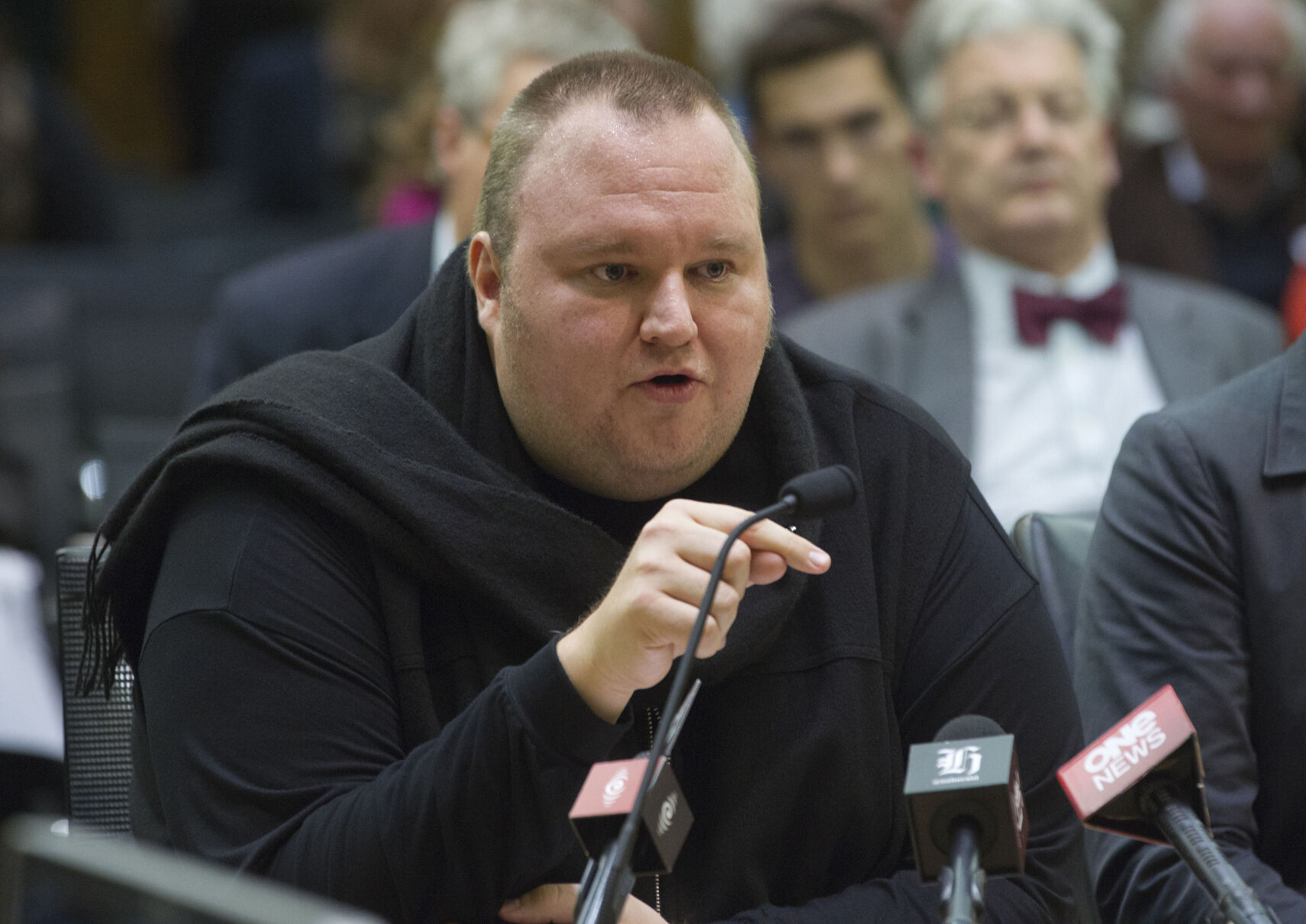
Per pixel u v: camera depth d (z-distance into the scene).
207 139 26.05
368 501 6.19
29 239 19.14
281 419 6.25
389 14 19.00
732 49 17.20
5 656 9.82
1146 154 15.84
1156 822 5.17
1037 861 6.26
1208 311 12.12
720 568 5.09
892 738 6.49
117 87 28.97
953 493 6.82
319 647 6.04
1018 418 11.91
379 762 6.00
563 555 6.20
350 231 18.95
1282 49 16.67
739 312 6.09
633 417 6.10
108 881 3.67
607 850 4.65
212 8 25.83
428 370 6.67
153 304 15.16
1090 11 12.42
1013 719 6.47
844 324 12.11
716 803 6.26
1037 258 12.18
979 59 12.14
